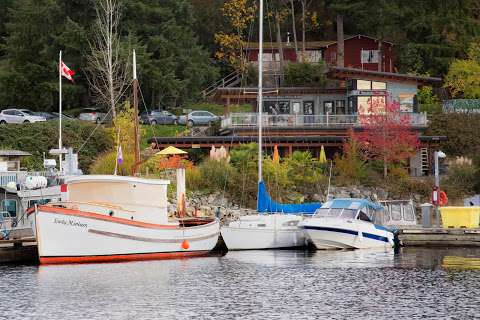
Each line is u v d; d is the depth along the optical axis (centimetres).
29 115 15400
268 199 10588
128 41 16488
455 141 15338
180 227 9306
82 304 6550
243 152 12719
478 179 13750
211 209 11625
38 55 17338
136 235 8931
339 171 13500
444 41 18250
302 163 13100
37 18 17062
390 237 10494
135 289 7175
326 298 6762
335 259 9206
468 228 10988
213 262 8925
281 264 8756
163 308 6394
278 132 14800
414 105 15625
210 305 6500
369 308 6375
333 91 16050
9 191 9675
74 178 9050
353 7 19262
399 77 15538
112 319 6053
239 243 10125
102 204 9038
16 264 8869
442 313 6200
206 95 18850
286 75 18212
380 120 14050
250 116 14800
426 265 8675
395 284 7412
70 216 8581
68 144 14100
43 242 8494
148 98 17600
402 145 14012
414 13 18488
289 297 6800
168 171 12369
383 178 13725
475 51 17775
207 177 12256
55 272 8112
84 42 16712
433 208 12312
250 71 19438
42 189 9700
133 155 12356
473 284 7406
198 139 14188
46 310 6344
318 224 10119
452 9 18475
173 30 17700
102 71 16175
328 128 14825
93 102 17250
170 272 8138
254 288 7212
